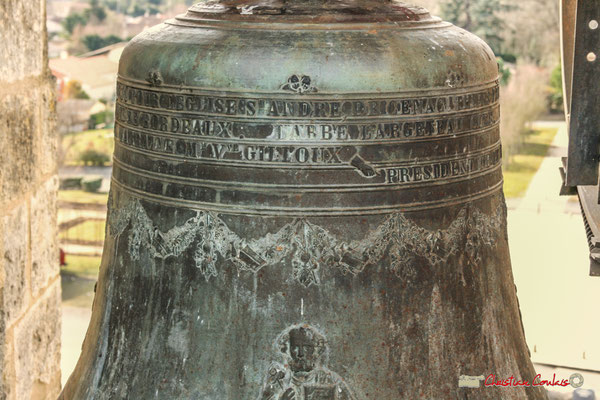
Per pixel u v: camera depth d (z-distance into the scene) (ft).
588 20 6.93
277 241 6.77
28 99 9.78
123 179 7.40
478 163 7.22
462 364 7.08
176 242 6.98
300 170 6.66
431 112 6.82
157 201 7.06
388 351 6.88
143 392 7.11
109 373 7.38
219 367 6.91
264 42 6.75
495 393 7.26
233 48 6.77
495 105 7.45
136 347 7.23
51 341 10.55
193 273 6.95
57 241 10.76
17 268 9.52
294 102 6.60
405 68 6.71
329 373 6.82
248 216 6.78
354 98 6.61
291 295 6.80
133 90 7.20
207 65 6.75
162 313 7.08
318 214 6.72
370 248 6.79
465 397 7.07
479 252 7.26
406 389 6.91
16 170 9.48
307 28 6.81
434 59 6.85
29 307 9.87
